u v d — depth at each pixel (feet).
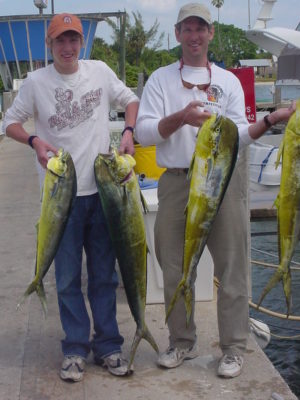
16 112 12.07
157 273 16.11
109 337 12.57
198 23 11.28
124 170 11.43
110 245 12.34
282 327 19.77
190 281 11.29
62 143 11.96
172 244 12.17
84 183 11.98
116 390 11.91
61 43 11.37
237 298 12.17
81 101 11.86
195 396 11.61
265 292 10.39
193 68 11.71
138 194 11.69
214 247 12.10
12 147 55.93
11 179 39.29
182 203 11.95
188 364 12.85
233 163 10.66
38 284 11.35
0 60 106.42
